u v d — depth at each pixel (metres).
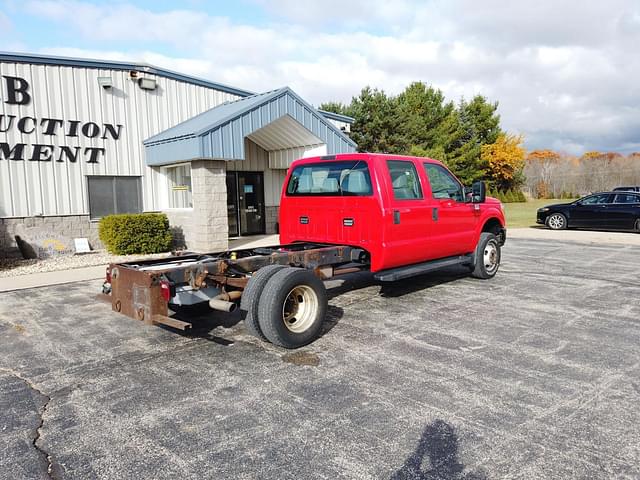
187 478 2.89
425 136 35.84
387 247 6.47
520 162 43.94
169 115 14.35
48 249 12.07
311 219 7.39
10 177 11.74
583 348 5.03
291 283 5.05
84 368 4.74
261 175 16.91
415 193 7.07
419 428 3.41
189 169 13.80
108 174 13.21
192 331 5.91
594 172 49.41
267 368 4.62
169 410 3.78
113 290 5.25
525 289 7.94
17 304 7.47
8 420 3.68
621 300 7.12
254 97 14.00
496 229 9.20
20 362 4.94
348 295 7.61
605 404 3.74
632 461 2.98
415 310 6.66
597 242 14.45
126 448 3.24
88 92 12.77
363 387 4.12
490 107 43.22
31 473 2.98
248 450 3.18
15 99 11.67
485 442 3.21
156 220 12.60
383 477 2.86
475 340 5.33
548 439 3.24
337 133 14.37
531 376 4.30
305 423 3.52
